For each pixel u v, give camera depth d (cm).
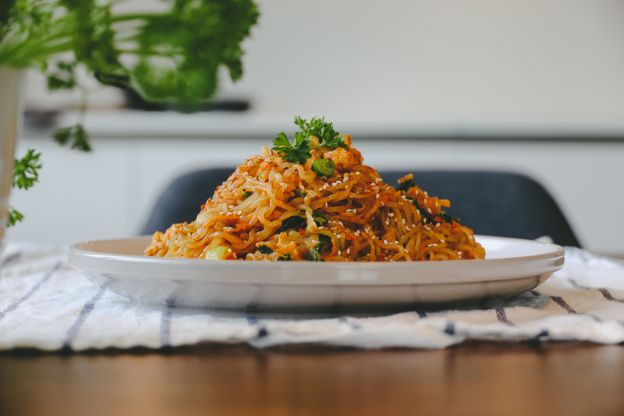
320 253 64
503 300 64
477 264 58
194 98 58
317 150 68
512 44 239
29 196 212
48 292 68
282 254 63
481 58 239
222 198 68
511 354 52
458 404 44
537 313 58
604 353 52
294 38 238
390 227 68
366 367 49
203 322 57
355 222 66
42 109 220
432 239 69
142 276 58
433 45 239
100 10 56
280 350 53
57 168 212
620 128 228
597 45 239
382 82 239
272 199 65
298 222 65
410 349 53
